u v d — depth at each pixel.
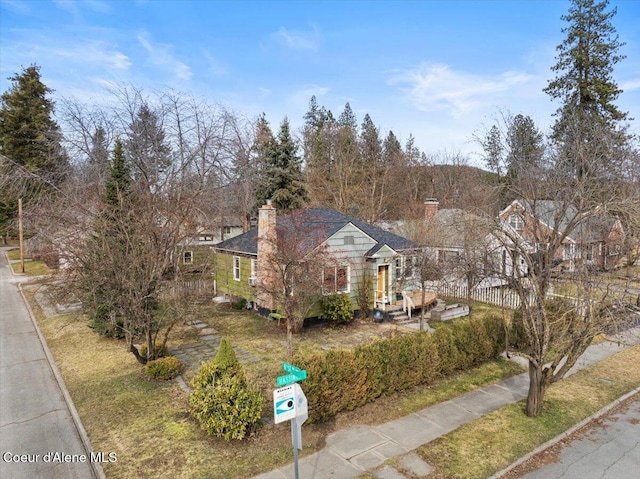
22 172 31.23
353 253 18.78
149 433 8.84
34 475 7.53
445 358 11.90
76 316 17.98
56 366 13.07
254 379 11.78
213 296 23.03
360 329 17.47
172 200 15.02
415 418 9.62
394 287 19.73
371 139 48.62
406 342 11.06
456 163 44.59
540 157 16.59
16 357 14.08
